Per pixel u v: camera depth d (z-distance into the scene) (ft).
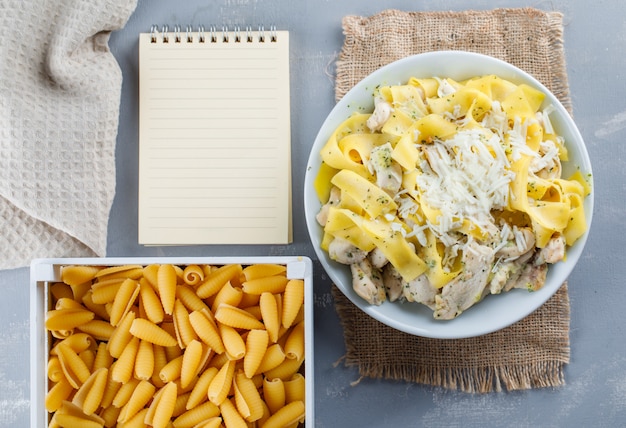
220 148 2.58
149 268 2.34
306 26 2.61
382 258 2.30
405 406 2.58
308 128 2.60
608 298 2.57
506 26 2.56
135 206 2.62
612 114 2.58
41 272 2.27
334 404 2.58
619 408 2.56
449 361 2.56
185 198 2.58
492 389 2.56
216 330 2.31
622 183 2.58
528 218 2.27
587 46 2.59
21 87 2.52
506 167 2.20
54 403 2.27
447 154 2.23
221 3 2.62
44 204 2.52
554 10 2.59
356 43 2.58
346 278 2.35
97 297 2.33
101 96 2.56
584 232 2.26
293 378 2.36
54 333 2.33
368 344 2.57
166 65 2.59
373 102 2.38
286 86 2.58
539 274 2.29
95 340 2.40
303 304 2.34
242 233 2.57
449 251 2.25
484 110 2.28
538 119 2.29
